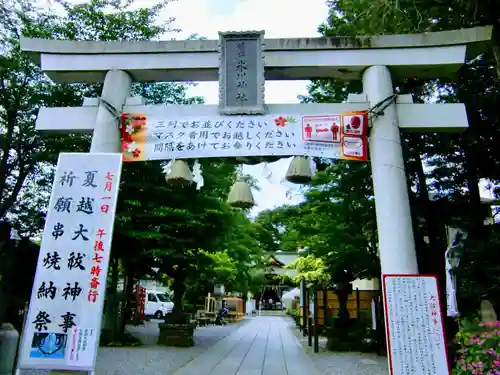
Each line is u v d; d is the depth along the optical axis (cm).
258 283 3412
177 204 1257
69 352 483
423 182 1130
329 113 617
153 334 1717
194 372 909
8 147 1317
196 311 2686
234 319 2897
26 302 853
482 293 864
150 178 1238
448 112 618
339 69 649
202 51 641
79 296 504
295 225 1295
